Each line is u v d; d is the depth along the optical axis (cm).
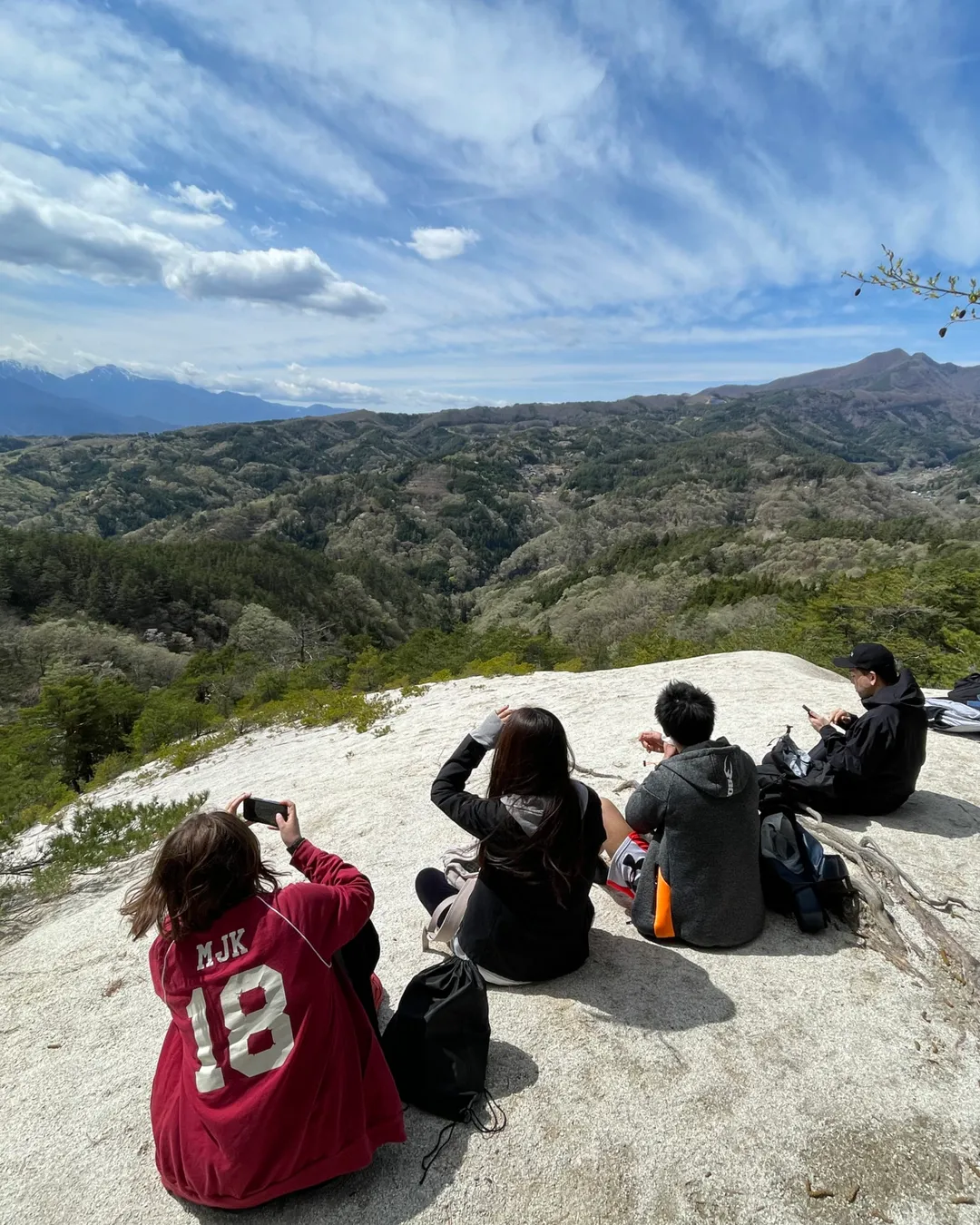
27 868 866
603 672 1410
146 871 714
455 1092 243
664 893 319
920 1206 207
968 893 363
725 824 311
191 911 197
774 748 479
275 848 626
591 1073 262
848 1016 285
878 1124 235
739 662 1191
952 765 547
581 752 705
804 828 409
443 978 254
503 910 281
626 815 323
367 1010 245
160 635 9081
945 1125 234
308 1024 199
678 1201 212
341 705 1619
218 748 1720
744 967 316
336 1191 221
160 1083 215
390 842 555
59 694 2502
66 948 458
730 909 319
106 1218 224
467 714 1184
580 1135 236
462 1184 221
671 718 317
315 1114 200
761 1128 235
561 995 304
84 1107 282
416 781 737
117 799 1510
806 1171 220
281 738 1592
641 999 299
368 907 225
